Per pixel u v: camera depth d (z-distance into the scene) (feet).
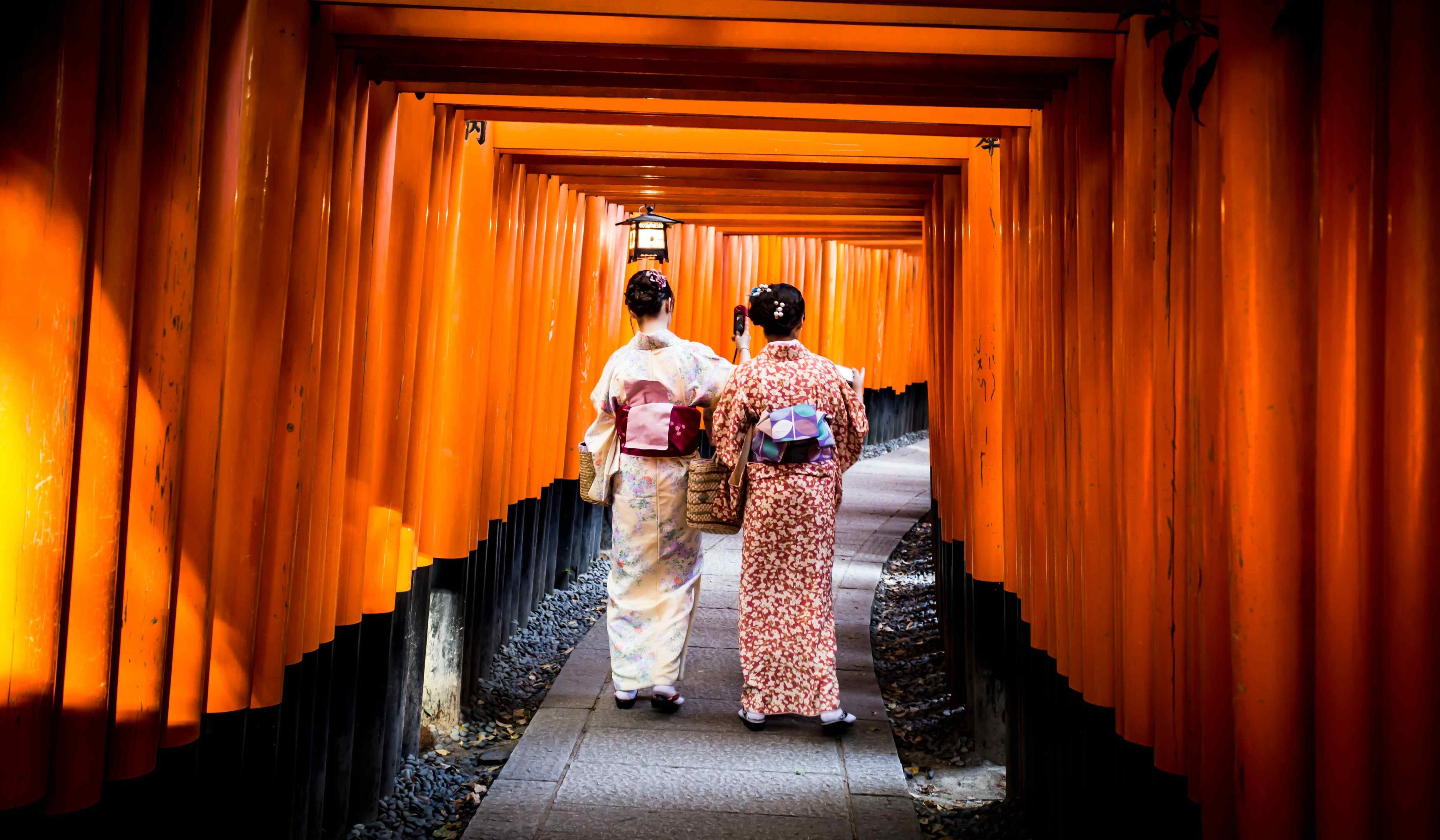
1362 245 4.11
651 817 9.48
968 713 12.62
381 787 10.12
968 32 7.73
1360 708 4.17
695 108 10.66
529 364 15.14
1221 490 5.17
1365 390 4.14
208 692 6.59
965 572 13.03
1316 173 4.60
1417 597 3.86
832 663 11.71
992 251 11.67
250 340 6.56
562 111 10.57
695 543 12.42
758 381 11.55
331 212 7.93
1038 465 8.89
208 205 5.79
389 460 9.62
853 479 35.53
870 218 22.99
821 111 10.36
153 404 5.40
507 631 15.48
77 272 4.86
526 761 10.75
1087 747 7.35
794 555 11.55
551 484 17.74
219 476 6.53
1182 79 5.49
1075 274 7.80
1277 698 4.63
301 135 7.15
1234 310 4.72
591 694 13.01
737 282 27.58
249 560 6.66
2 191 4.74
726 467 11.79
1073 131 7.88
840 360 33.60
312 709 8.20
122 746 5.53
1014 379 9.77
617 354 12.41
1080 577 7.75
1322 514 4.25
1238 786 4.80
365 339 8.80
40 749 4.98
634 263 20.45
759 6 7.52
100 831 5.50
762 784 10.27
